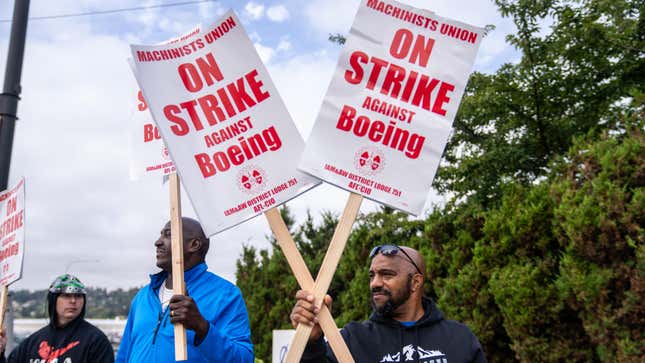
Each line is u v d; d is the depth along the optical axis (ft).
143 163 10.44
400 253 9.46
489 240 22.39
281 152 8.91
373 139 8.65
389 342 9.19
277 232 8.49
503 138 29.78
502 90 28.60
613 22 26.61
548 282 19.48
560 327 18.74
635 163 16.60
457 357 8.90
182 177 8.68
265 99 9.07
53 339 13.24
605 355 16.49
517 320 18.99
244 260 42.68
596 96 27.91
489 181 27.78
